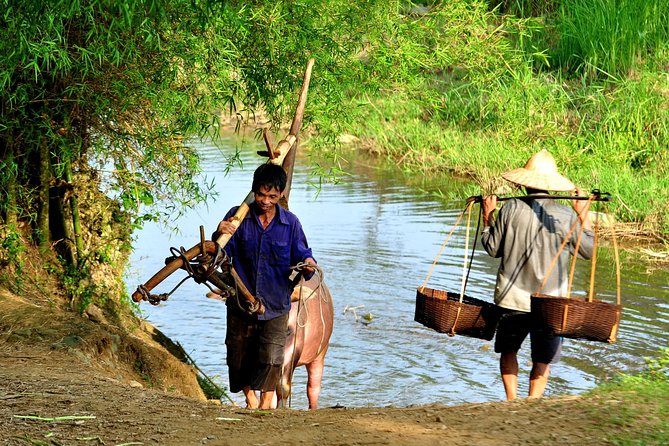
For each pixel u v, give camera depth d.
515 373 17.80
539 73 50.84
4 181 21.12
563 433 11.87
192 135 23.38
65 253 23.42
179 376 21.34
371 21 23.61
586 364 22.88
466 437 11.78
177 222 36.91
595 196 17.17
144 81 19.95
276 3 21.17
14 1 16.27
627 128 45.62
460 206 40.78
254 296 15.88
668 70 49.03
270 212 15.87
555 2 57.84
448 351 24.33
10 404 13.64
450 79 56.41
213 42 20.11
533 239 17.19
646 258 32.16
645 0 51.34
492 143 49.62
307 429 12.34
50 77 20.36
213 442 11.83
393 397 21.30
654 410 12.70
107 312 23.80
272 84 22.56
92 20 16.70
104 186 24.50
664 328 25.08
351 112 25.50
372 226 36.69
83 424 12.68
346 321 26.38
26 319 19.41
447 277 30.03
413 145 52.53
